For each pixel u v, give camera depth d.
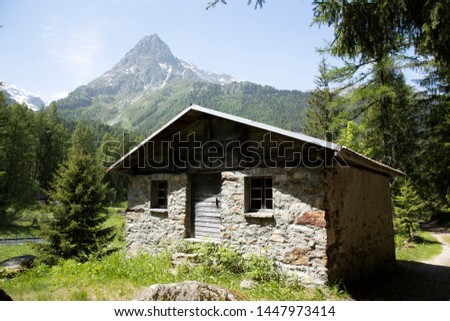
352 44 6.42
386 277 8.98
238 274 7.45
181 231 9.59
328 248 6.77
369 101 18.73
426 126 24.02
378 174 10.11
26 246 21.77
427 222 27.17
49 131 56.44
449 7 4.69
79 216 13.23
